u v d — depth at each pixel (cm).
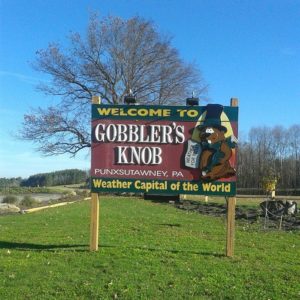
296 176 8862
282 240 1312
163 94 4862
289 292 786
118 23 4816
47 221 1723
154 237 1301
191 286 802
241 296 762
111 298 746
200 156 1023
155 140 1034
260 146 9081
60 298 743
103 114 1043
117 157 1041
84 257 984
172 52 4872
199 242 1226
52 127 4750
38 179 8894
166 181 1032
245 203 3244
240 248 1148
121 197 3638
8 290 773
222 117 1020
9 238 1270
